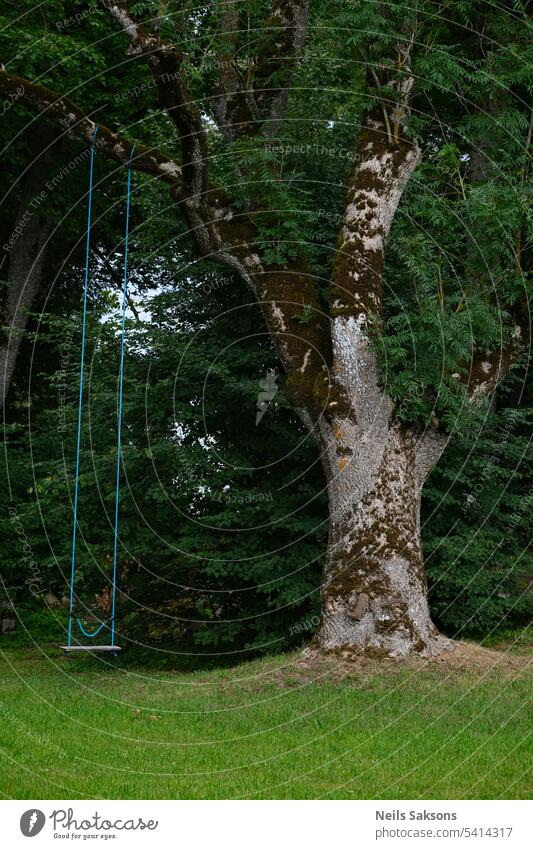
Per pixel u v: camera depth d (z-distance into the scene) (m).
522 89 13.15
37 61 17.66
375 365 11.21
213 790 6.82
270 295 11.68
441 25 11.81
